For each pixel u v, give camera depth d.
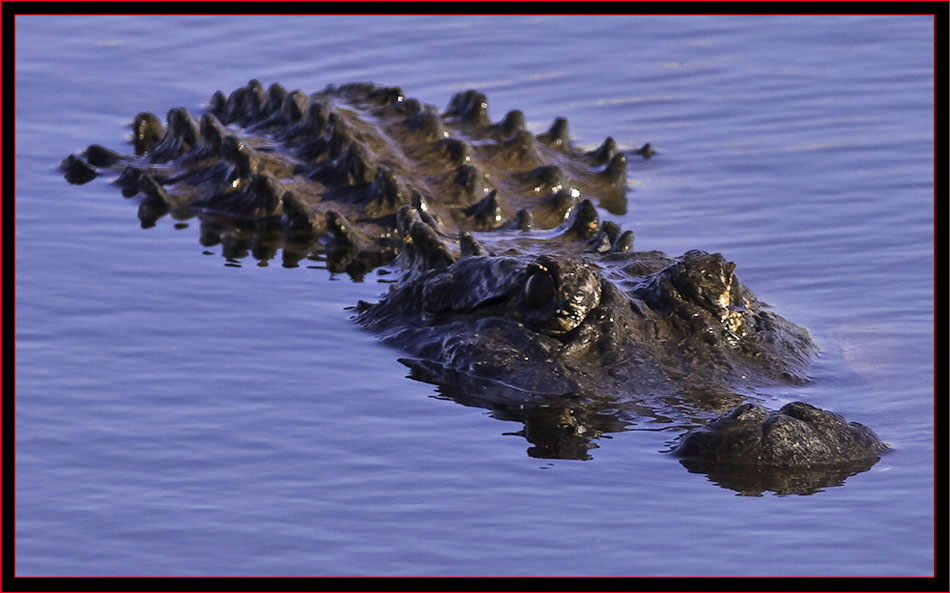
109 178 54.56
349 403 34.78
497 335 36.94
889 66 62.12
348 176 52.41
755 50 64.88
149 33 68.62
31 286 42.59
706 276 37.38
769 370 36.06
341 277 45.28
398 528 28.77
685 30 67.50
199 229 49.84
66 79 63.47
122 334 39.03
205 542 28.27
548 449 32.34
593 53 65.62
